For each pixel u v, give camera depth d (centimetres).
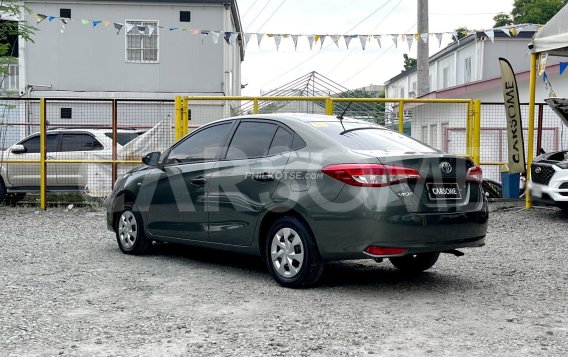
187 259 824
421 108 1466
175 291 646
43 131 1386
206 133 773
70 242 966
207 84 2556
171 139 1398
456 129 1366
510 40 2923
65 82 2533
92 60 2536
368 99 1302
